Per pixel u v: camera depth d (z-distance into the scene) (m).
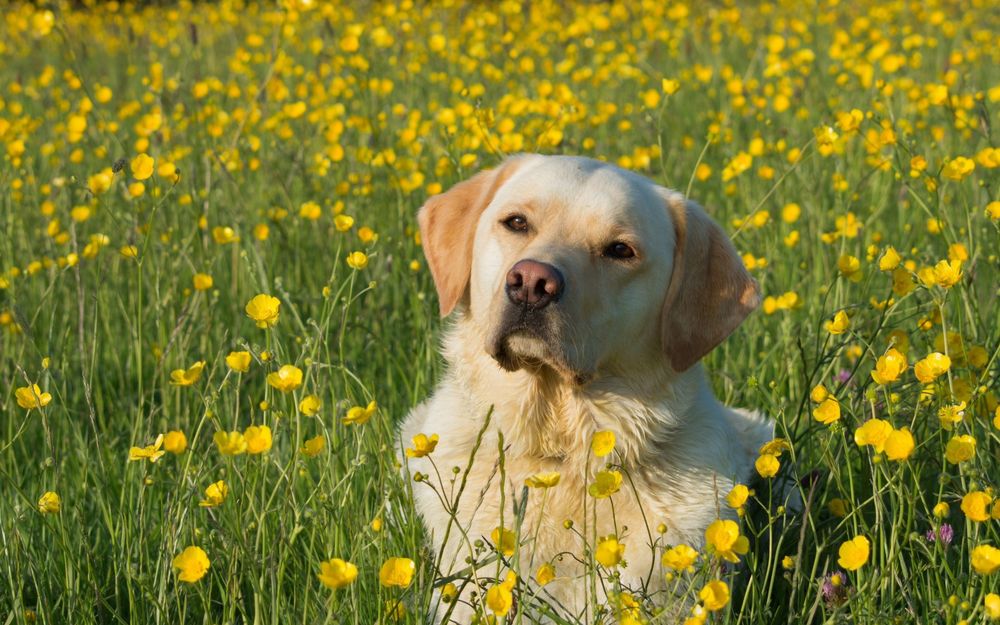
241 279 6.45
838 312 4.08
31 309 6.38
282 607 3.52
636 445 4.19
